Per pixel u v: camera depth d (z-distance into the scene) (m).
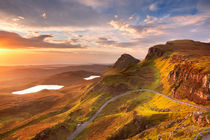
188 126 57.75
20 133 124.62
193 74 118.38
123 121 99.06
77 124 119.38
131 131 84.00
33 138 101.62
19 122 176.50
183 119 67.62
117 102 154.50
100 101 164.88
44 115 178.00
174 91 128.12
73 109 164.88
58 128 109.44
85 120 124.44
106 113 135.25
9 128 154.25
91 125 113.62
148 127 78.56
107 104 153.88
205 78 99.62
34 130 119.69
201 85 101.94
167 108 101.19
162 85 162.88
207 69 108.19
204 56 169.38
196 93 102.25
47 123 136.12
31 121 162.25
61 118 141.12
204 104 89.44
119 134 85.50
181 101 109.25
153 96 143.12
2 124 168.00
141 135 71.00
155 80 191.38
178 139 48.88
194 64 133.12
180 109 92.75
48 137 101.75
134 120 89.62
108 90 191.38
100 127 106.50
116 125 99.00
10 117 190.62
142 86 184.25
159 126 71.12
